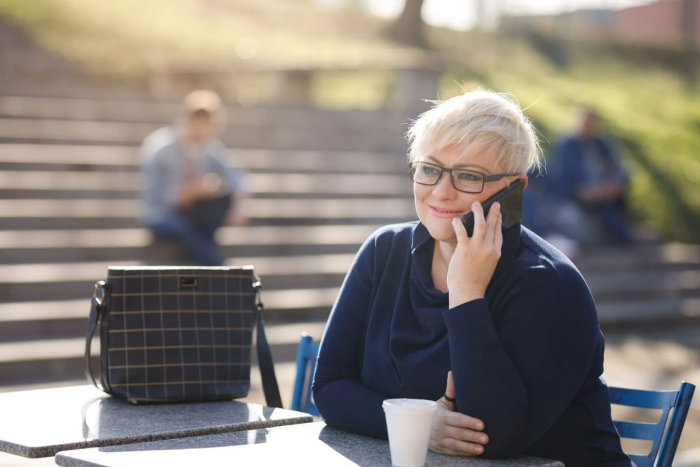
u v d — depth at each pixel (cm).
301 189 1227
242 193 977
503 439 258
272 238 1096
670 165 1730
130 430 271
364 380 298
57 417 288
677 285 1230
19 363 772
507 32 3073
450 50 2827
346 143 1446
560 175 1252
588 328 274
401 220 1232
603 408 293
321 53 2398
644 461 318
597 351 291
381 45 2741
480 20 3134
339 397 292
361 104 2016
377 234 316
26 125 1247
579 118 1285
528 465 254
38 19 2050
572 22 3359
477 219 268
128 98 1381
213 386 319
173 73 1772
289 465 238
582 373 271
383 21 3045
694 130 2009
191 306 321
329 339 309
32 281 905
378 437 278
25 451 250
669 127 1967
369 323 302
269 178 1251
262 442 264
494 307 275
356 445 265
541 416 264
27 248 961
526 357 267
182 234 948
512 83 2167
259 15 2864
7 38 1931
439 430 262
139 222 1068
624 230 1288
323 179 1281
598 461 289
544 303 271
